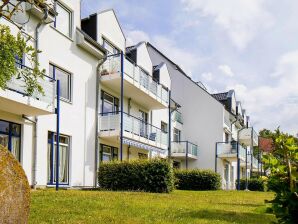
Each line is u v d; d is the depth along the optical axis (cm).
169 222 786
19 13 1563
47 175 1739
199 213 945
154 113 3152
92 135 2119
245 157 4466
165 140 3038
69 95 1955
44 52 1758
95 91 2172
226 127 4125
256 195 2111
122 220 782
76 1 2028
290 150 385
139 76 2439
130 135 2333
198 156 3978
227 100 4734
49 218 772
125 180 1769
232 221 846
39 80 1532
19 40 727
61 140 1877
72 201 1041
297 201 368
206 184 2795
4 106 1477
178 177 2820
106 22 2341
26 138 1617
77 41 2012
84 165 2025
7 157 477
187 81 4112
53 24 1850
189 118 4056
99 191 1570
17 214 477
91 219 781
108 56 2227
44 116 1727
